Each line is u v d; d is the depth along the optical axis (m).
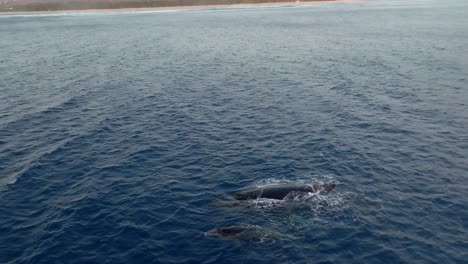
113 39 98.38
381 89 48.09
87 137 35.12
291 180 26.97
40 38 102.69
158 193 25.75
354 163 29.31
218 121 38.75
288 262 19.41
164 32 109.06
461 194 25.17
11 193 25.95
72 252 20.31
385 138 33.78
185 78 56.12
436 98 44.06
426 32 95.00
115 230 22.03
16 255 20.09
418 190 25.64
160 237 21.38
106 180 27.58
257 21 131.00
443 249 20.17
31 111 42.34
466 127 35.78
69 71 62.12
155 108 43.00
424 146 32.12
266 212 23.19
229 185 26.55
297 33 99.38
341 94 46.59
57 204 24.66
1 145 33.62
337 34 96.12
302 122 37.94
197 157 30.95
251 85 51.72
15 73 60.88
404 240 20.86
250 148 32.38
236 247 20.42
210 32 105.75
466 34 89.12
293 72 58.12
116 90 50.41
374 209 23.48
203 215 23.22
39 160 30.50
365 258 19.64
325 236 21.19
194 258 19.77
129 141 34.25
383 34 94.19
